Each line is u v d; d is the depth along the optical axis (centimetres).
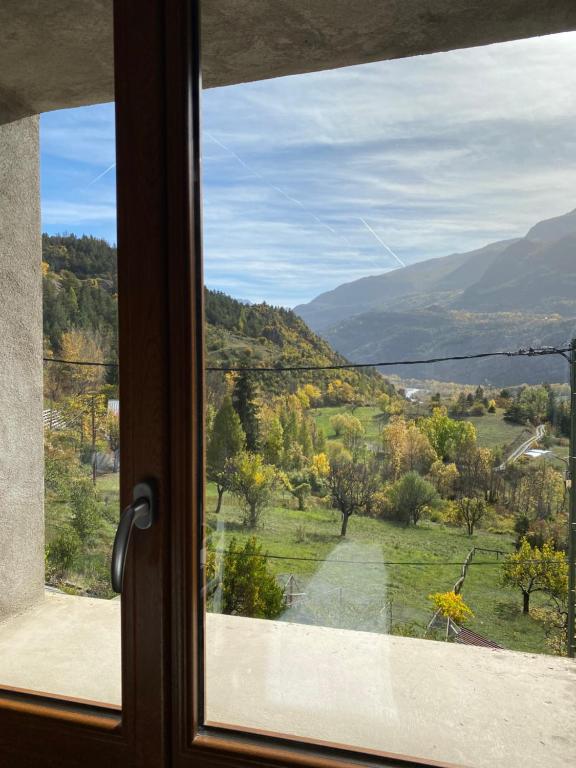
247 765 113
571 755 109
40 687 133
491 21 113
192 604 116
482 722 113
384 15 116
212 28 117
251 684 120
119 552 106
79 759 124
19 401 138
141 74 112
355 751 115
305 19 117
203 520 120
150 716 117
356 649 119
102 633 131
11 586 136
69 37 126
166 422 114
